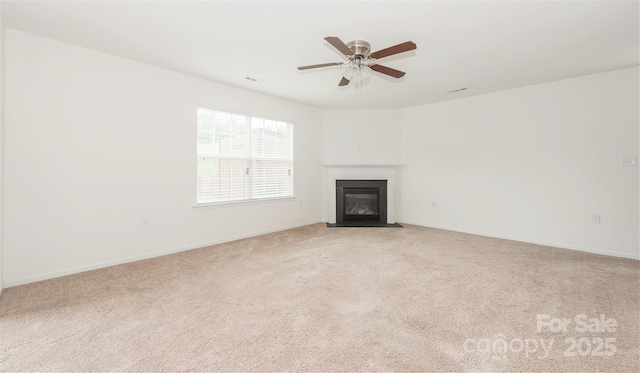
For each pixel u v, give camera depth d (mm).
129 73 3375
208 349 1735
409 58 3311
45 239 2867
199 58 3342
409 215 5867
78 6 2293
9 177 2660
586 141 3891
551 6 2279
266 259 3514
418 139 5695
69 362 1611
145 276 2943
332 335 1888
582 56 3248
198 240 4062
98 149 3172
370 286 2686
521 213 4469
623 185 3650
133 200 3445
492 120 4734
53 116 2883
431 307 2275
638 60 3363
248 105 4617
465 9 2324
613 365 1588
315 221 5895
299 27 2623
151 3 2254
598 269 3148
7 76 2629
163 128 3676
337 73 3820
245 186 4680
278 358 1654
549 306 2281
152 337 1856
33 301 2367
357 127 5941
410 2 2230
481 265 3283
